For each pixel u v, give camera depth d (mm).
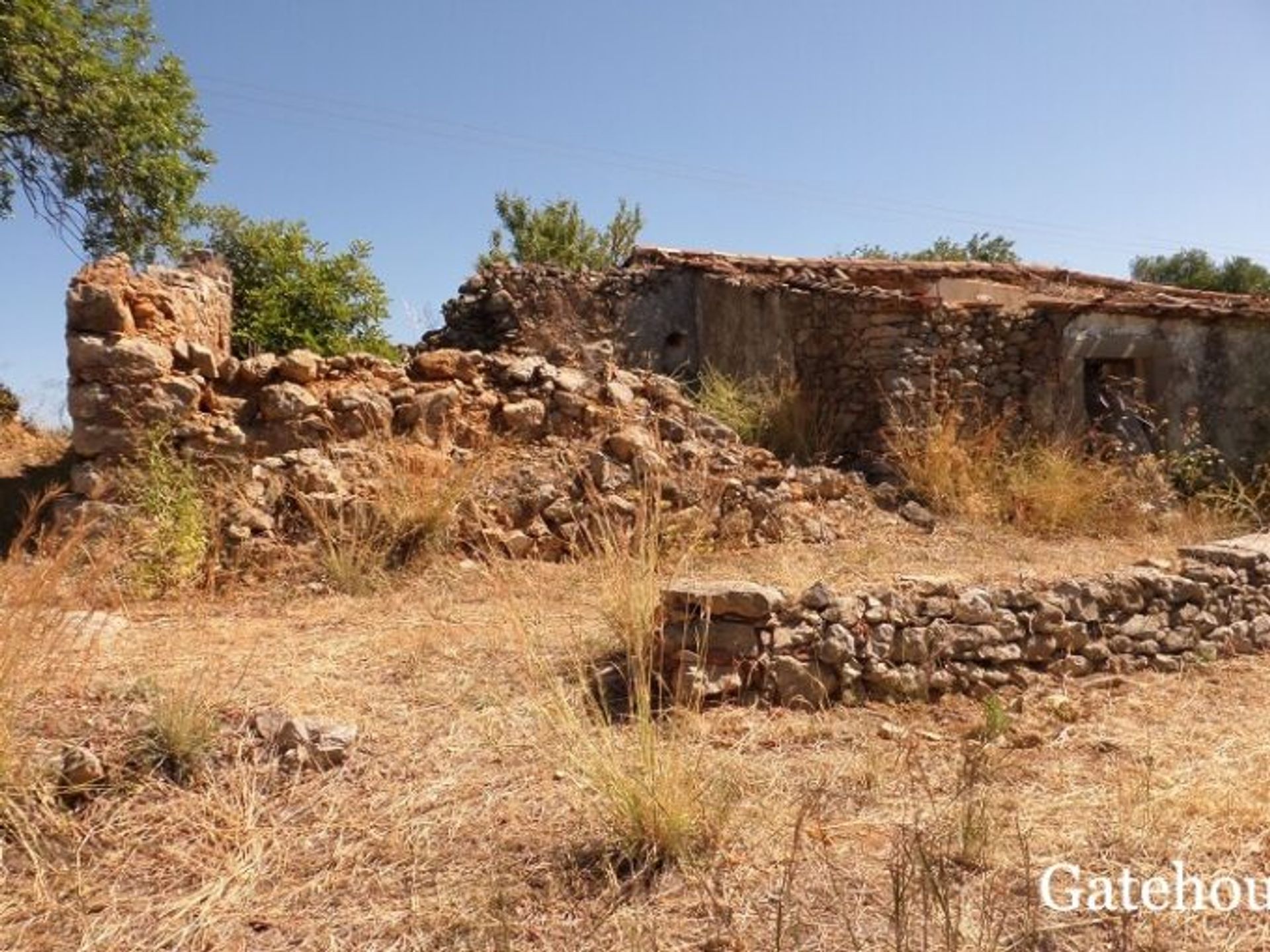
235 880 2551
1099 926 2375
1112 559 7258
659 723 3564
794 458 9422
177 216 13289
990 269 12750
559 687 3252
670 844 2652
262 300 12398
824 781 3189
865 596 4078
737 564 6621
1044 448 9477
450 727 3498
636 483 7289
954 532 8062
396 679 4012
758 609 3852
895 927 2236
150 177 12883
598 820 2846
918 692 3980
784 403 9906
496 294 10312
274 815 2867
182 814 2814
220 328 8719
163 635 4566
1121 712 3965
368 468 6734
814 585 4070
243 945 2295
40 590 3252
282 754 3152
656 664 3910
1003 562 7031
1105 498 8867
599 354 8836
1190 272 28297
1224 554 5164
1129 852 2740
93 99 11984
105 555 4438
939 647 4078
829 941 2305
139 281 6688
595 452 7398
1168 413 10234
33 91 11625
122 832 2725
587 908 2451
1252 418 10500
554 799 2998
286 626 4918
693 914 2432
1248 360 10570
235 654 4230
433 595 5746
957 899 2463
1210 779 3232
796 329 10484
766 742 3514
